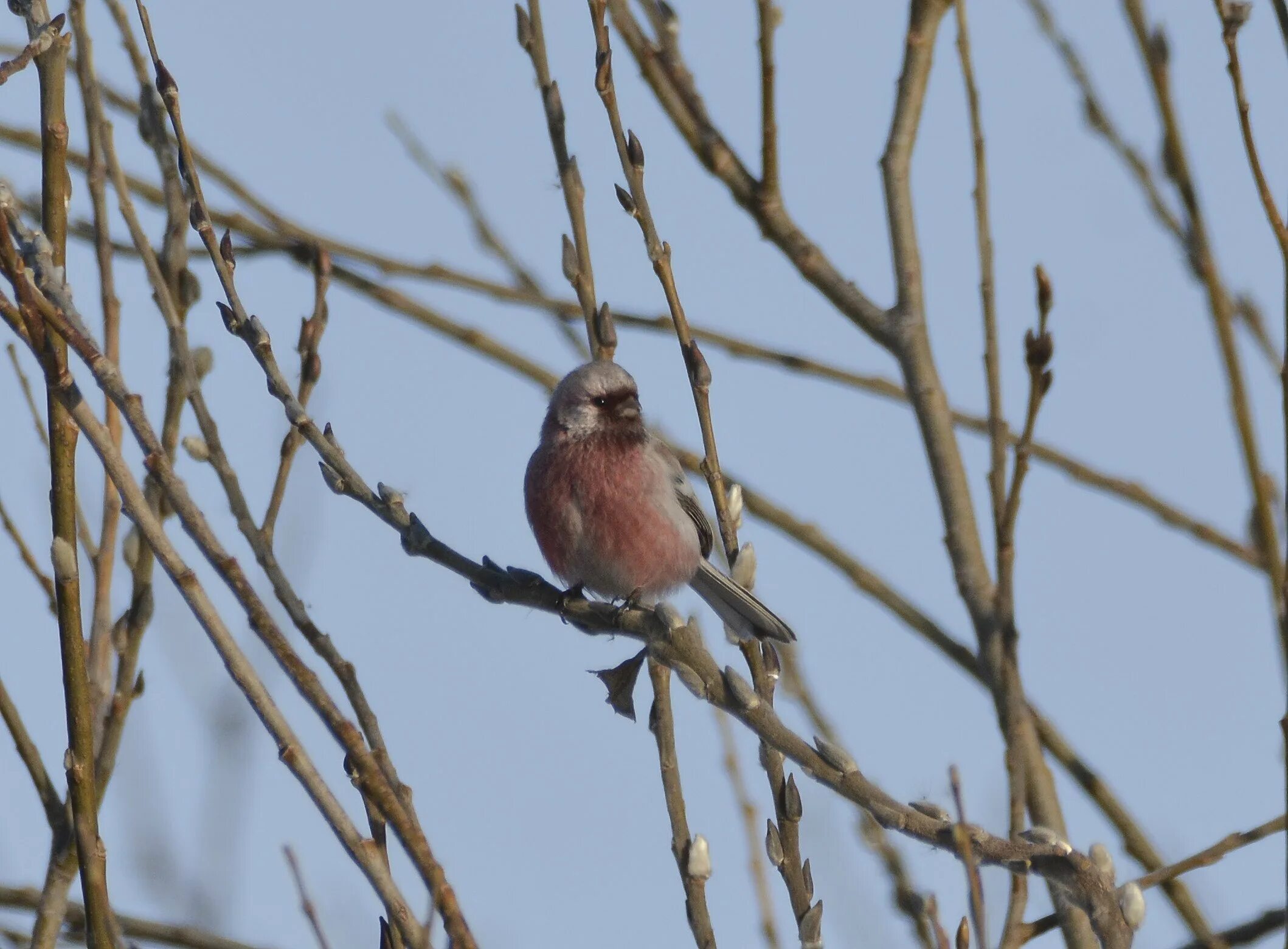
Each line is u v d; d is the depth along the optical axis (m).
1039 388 7.05
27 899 8.32
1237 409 6.62
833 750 5.81
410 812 6.12
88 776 5.90
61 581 5.98
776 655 7.08
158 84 6.93
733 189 9.02
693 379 7.26
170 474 5.94
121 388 5.99
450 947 5.50
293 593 6.59
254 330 6.94
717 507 7.19
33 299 5.93
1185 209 6.91
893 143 8.98
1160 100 7.05
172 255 8.31
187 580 5.66
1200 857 6.15
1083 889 5.61
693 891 6.21
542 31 7.95
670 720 6.59
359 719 6.35
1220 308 6.71
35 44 6.37
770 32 8.91
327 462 7.09
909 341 8.70
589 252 7.83
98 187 7.63
